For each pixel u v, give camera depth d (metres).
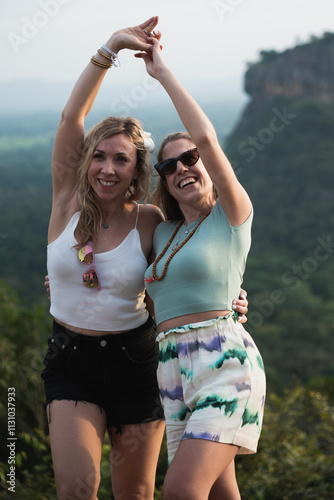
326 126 63.19
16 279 30.72
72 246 2.70
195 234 2.58
